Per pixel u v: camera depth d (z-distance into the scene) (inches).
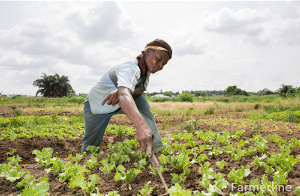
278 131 212.7
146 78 108.0
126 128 247.1
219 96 1330.0
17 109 448.5
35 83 2246.6
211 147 138.3
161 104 781.3
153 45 93.9
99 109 107.9
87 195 78.6
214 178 88.6
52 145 193.0
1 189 84.6
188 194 65.4
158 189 82.6
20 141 189.8
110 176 95.9
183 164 101.2
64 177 89.4
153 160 76.4
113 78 101.4
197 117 438.6
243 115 455.5
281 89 1720.0
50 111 573.3
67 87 2327.8
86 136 130.4
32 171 103.3
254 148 126.8
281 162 103.2
